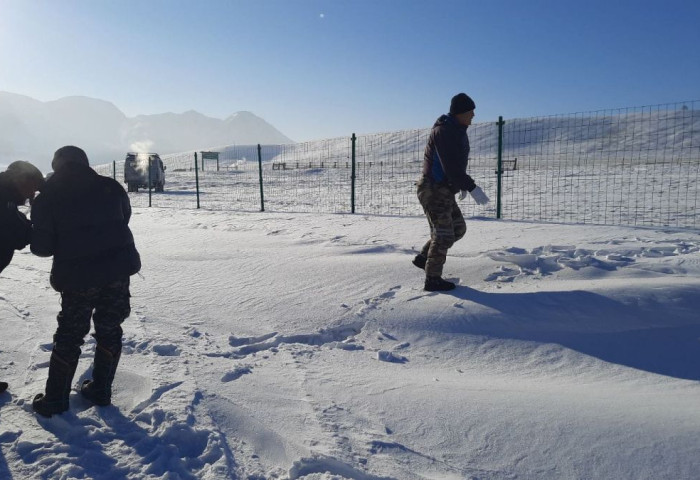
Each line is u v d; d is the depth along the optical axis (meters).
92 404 2.88
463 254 6.12
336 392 3.06
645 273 4.90
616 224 8.65
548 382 3.29
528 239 6.98
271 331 4.29
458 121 4.59
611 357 3.64
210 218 12.84
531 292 4.58
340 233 8.77
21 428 2.60
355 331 4.30
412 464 2.32
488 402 2.82
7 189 2.81
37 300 5.16
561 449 2.33
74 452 2.37
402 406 2.84
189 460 2.30
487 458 2.34
